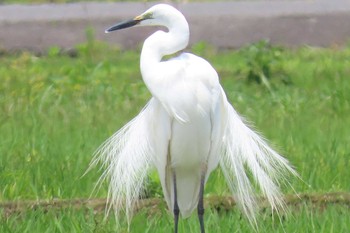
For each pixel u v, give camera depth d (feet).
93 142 43.52
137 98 55.52
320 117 51.16
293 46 77.82
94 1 92.22
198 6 84.74
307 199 34.27
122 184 30.48
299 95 57.16
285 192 35.47
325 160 40.09
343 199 34.45
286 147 42.55
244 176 30.68
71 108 52.80
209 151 30.78
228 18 78.02
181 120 29.84
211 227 31.96
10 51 76.59
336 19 78.33
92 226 31.12
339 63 70.23
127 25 30.68
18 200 34.32
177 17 29.89
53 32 77.25
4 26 77.05
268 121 49.32
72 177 37.32
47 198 34.88
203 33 77.61
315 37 78.18
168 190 31.35
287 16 78.33
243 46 75.82
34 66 68.80
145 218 32.55
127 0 92.02
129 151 30.66
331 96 55.67
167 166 31.04
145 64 29.86
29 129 46.47
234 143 30.60
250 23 78.02
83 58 72.23
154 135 30.66
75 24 77.61
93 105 53.62
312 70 66.23
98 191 35.42
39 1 92.94
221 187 36.52
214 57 72.74
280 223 31.63
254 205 31.94
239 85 59.47
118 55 73.87
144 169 30.83
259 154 30.71
